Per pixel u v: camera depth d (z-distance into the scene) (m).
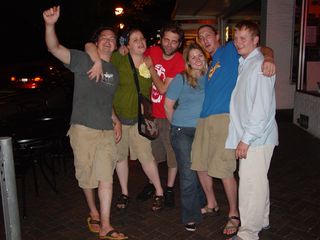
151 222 4.07
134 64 4.07
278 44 10.26
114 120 3.98
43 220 4.19
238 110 3.29
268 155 3.29
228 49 3.55
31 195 4.91
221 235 3.73
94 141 3.63
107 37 3.66
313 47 8.45
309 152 6.39
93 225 3.91
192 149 3.72
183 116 3.71
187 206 3.78
